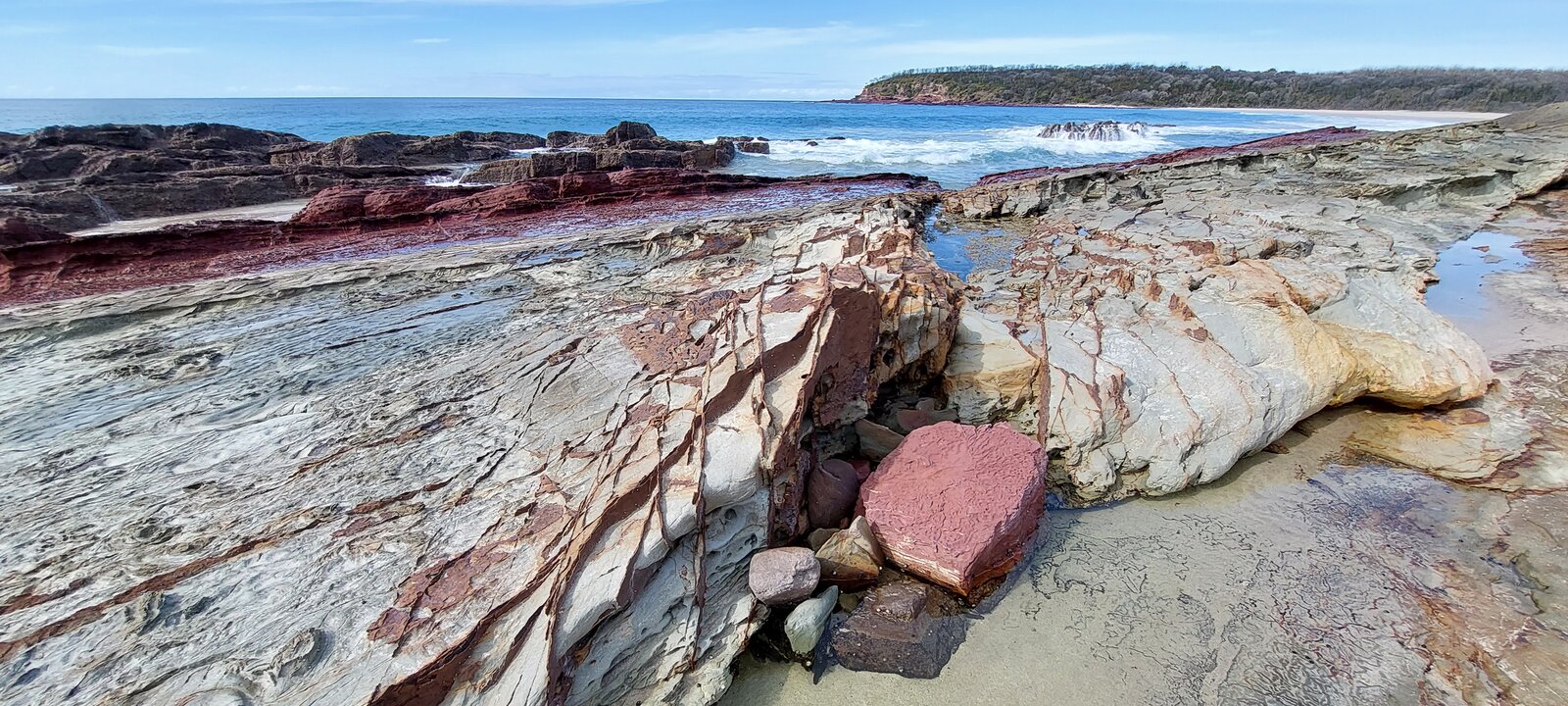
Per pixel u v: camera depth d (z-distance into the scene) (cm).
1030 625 493
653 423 533
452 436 548
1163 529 600
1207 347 762
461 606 380
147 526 451
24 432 579
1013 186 1884
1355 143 2386
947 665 462
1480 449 670
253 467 518
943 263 1314
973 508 525
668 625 435
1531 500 595
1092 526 607
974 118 6638
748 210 1911
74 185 1816
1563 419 704
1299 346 762
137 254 1316
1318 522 597
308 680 336
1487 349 894
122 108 11950
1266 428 689
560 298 909
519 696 349
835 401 670
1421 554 548
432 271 1072
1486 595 497
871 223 1278
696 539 466
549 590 393
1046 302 941
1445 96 7450
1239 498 639
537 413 573
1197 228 1277
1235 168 2084
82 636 362
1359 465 678
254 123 6091
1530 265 1260
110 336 810
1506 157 1953
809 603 482
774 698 443
